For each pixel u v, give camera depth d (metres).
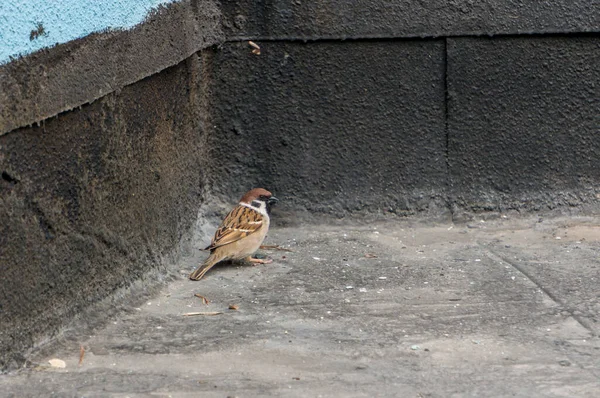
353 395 7.08
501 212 12.12
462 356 7.91
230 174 12.13
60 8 7.60
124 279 9.30
